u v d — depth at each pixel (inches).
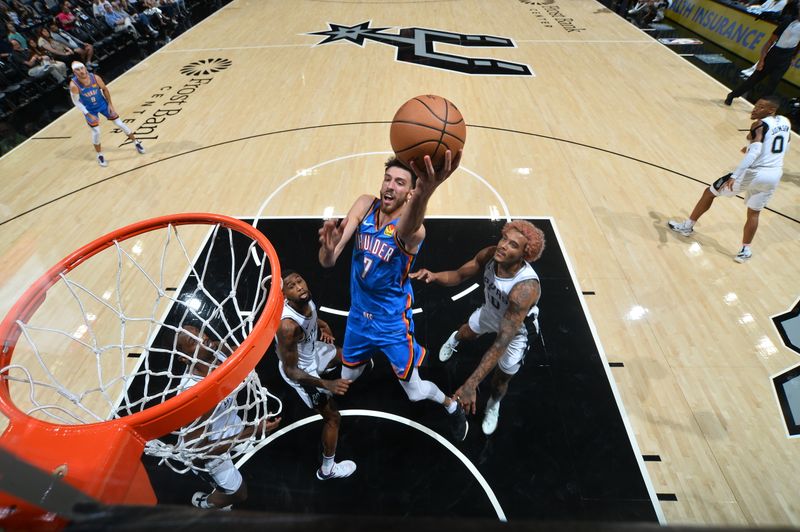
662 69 340.5
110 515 21.6
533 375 136.1
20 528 23.3
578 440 120.6
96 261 175.0
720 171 225.9
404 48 377.7
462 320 151.9
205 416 88.4
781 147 152.1
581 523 16.1
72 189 218.8
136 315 152.8
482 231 188.4
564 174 225.1
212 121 275.9
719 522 104.8
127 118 281.6
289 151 244.8
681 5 445.4
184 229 190.5
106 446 46.3
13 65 317.7
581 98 298.2
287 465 115.3
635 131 260.5
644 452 117.9
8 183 224.5
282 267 171.9
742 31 366.6
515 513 106.7
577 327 150.0
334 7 494.9
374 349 113.7
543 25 433.1
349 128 264.8
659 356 141.1
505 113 280.4
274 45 391.2
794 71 315.6
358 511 107.1
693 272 170.2
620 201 206.7
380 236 95.5
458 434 121.6
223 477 101.1
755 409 127.1
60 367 134.3
